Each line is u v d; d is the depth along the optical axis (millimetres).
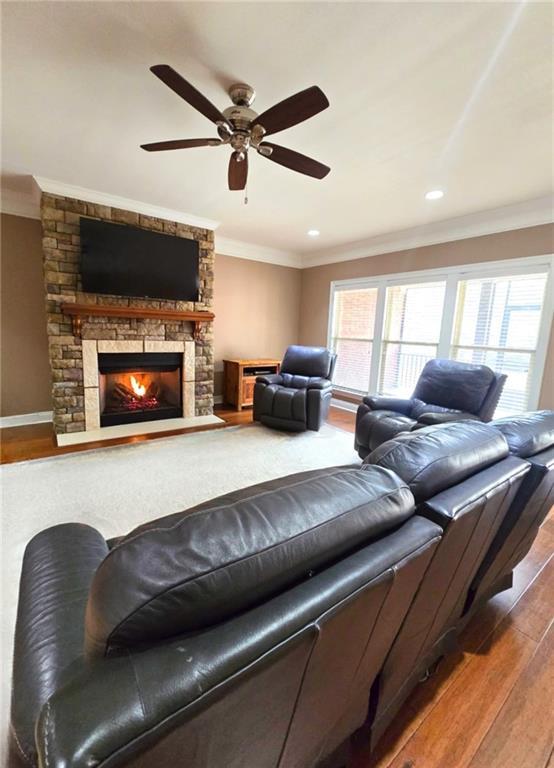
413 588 832
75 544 1096
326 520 670
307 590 587
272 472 2998
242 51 1657
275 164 2715
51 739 383
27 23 1534
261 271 5742
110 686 425
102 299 3789
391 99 1958
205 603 503
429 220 4039
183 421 4438
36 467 2914
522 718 1136
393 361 4852
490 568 1328
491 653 1376
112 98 2033
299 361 4652
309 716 705
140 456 3232
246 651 479
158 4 1438
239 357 5691
